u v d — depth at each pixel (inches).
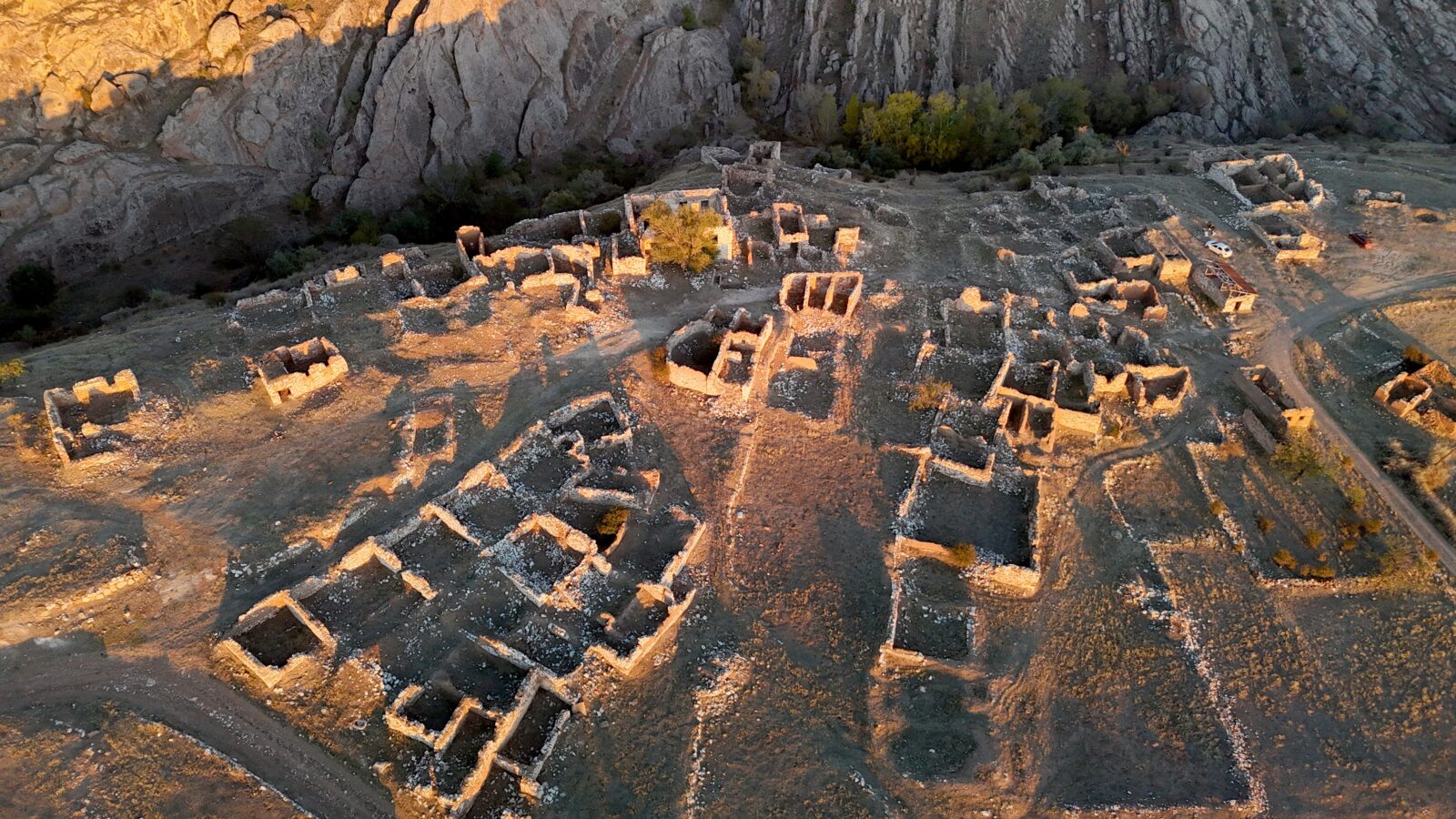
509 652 1323.8
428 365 1807.3
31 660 1248.8
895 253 2367.1
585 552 1467.8
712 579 1497.3
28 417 1587.1
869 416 1830.7
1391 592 1567.4
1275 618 1521.9
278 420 1658.5
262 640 1321.4
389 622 1360.7
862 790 1234.6
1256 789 1275.8
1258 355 2070.6
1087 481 1738.4
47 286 2741.1
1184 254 2343.8
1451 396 1940.2
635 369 1866.4
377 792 1178.0
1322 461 1796.3
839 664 1391.5
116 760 1154.0
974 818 1218.0
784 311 2055.9
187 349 1827.0
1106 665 1429.6
